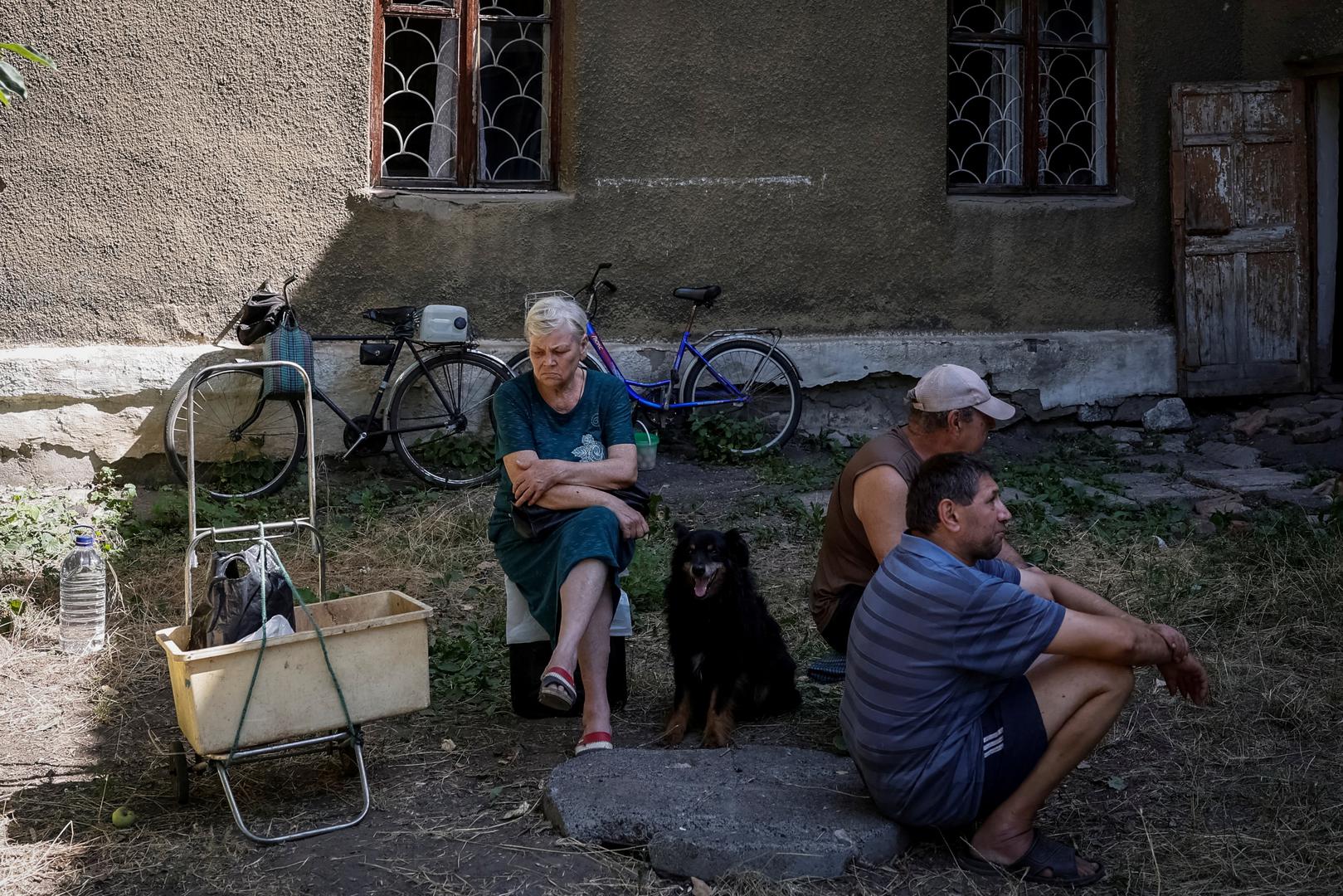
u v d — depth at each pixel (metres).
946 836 3.41
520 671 4.32
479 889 3.20
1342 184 9.17
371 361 7.24
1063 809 3.67
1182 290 8.66
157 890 3.21
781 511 6.95
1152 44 8.57
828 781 3.62
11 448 7.04
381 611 4.00
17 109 6.93
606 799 3.52
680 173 7.91
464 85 7.68
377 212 7.49
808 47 8.00
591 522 3.98
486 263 7.69
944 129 8.29
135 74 7.04
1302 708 4.36
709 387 8.11
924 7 8.15
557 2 7.74
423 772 3.93
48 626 5.19
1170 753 4.05
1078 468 7.87
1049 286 8.61
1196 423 8.77
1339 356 9.47
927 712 3.13
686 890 3.22
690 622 3.97
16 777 3.89
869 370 8.29
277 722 3.50
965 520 3.14
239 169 7.26
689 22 7.79
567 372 4.16
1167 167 8.71
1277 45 8.70
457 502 7.07
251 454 7.35
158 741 4.20
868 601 3.24
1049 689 3.19
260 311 6.94
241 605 3.53
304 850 3.41
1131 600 5.47
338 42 7.32
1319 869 3.35
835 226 8.20
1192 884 3.27
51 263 7.09
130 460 7.23
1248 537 6.14
